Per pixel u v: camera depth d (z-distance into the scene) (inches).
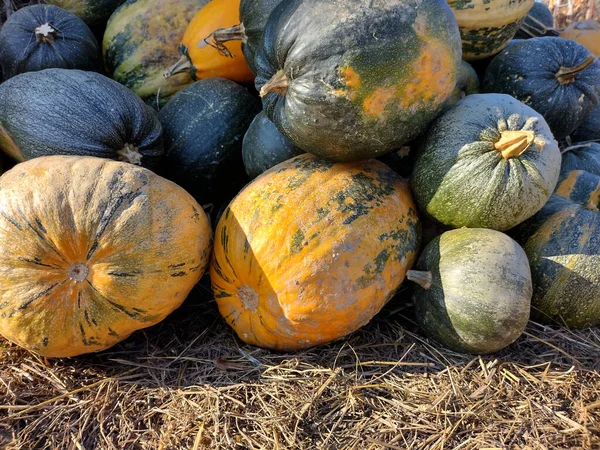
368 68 23.4
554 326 29.0
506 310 24.8
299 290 24.1
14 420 22.9
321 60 23.7
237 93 35.5
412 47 23.8
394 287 26.3
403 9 23.8
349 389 24.4
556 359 26.9
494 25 35.8
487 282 25.0
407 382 25.3
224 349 27.2
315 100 24.1
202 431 22.5
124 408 23.8
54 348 23.4
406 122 25.4
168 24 40.0
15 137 28.5
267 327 25.5
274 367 25.3
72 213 21.8
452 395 24.4
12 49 37.0
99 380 25.0
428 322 26.9
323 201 25.4
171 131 34.2
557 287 27.7
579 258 27.4
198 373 25.7
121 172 23.3
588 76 34.9
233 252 25.5
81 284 22.2
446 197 26.8
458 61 25.7
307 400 23.6
